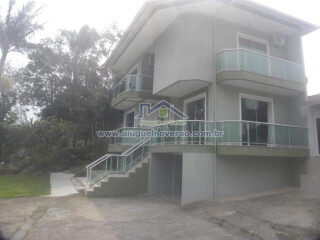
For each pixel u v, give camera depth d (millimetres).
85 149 23594
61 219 7043
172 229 6246
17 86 26031
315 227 5930
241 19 11453
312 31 12266
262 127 9969
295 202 8164
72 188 12375
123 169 11461
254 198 9023
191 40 10602
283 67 11102
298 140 10617
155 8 10508
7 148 19750
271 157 10922
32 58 24578
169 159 12195
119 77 21250
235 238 5594
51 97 25375
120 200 9906
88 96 22938
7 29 18859
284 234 5598
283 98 12148
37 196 10289
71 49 26469
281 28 12156
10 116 21141
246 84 10586
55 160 20062
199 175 9305
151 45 14398
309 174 10562
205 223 6730
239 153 9250
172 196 11086
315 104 10852
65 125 19734
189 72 10359
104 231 6078
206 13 11023
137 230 6168
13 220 6855
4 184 12953
